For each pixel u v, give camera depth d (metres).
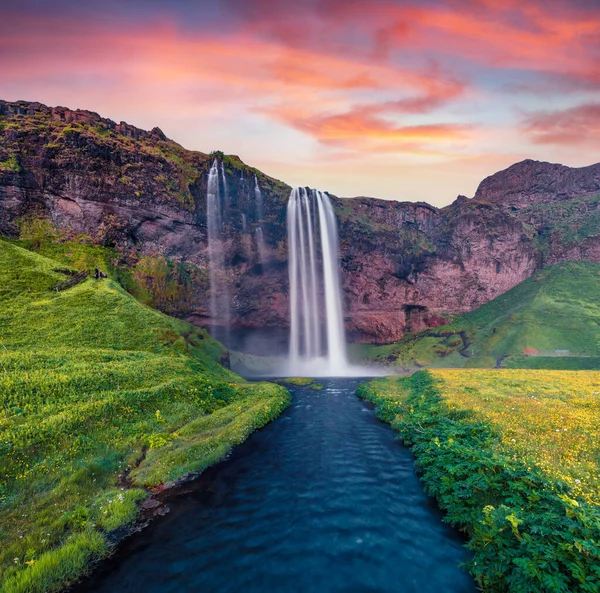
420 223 105.31
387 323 91.44
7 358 22.08
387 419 25.45
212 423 21.92
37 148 51.84
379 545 10.62
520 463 12.03
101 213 54.00
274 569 9.64
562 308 80.12
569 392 25.19
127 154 58.09
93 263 49.12
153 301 53.53
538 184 143.25
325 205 82.50
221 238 65.38
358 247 85.00
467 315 94.56
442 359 78.75
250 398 29.92
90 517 11.55
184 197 61.41
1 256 38.84
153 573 9.44
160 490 14.25
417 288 94.38
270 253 71.44
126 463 15.88
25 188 49.91
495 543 8.74
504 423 17.28
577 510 8.08
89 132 58.03
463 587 8.71
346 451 19.17
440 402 24.02
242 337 77.06
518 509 9.12
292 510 12.86
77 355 25.67
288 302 76.94
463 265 98.56
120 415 19.16
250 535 11.28
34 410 17.02
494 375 37.72
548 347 69.69
